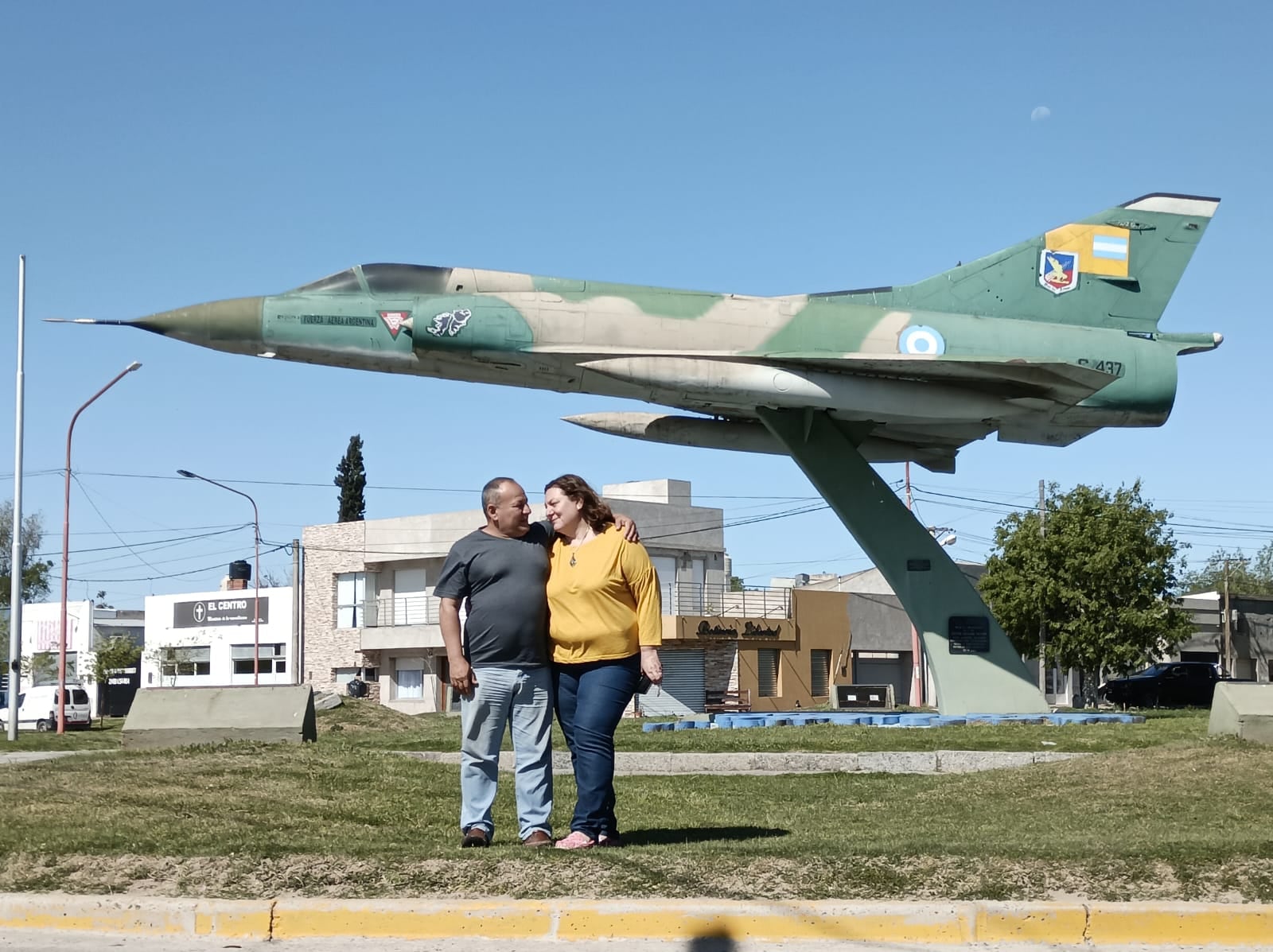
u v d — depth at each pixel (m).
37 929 6.48
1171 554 44.09
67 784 10.32
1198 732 18.00
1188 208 24.61
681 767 15.48
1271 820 9.71
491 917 6.24
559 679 8.10
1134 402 23.56
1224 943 6.15
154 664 65.25
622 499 51.41
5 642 72.50
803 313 22.36
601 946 6.06
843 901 6.35
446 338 21.03
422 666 55.97
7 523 95.12
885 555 22.12
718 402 21.69
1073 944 6.15
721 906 6.23
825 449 22.33
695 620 50.97
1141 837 8.66
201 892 6.70
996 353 22.73
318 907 6.34
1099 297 24.14
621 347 21.44
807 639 56.31
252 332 20.91
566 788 11.97
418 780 11.33
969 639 22.05
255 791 10.30
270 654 61.72
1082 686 57.69
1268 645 65.62
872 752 16.05
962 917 6.18
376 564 57.62
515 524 8.04
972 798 11.69
